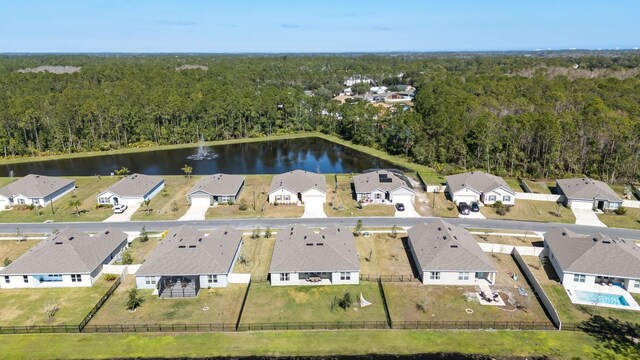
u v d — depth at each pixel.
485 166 98.25
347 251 54.22
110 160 115.50
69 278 51.12
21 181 80.00
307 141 138.75
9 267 51.16
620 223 68.31
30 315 45.53
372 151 123.31
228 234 59.41
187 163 112.81
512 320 44.34
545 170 92.62
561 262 51.50
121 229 66.81
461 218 70.38
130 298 46.59
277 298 48.59
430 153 105.69
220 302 47.78
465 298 48.06
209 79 191.00
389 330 42.97
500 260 56.47
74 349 40.75
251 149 129.00
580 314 45.06
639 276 48.16
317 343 41.34
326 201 78.25
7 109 123.69
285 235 59.91
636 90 132.12
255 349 40.72
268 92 158.62
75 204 73.56
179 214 72.56
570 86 145.50
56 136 121.50
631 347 40.28
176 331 43.09
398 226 67.19
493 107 126.12
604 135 91.81
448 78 183.25
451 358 39.50
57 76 184.38
